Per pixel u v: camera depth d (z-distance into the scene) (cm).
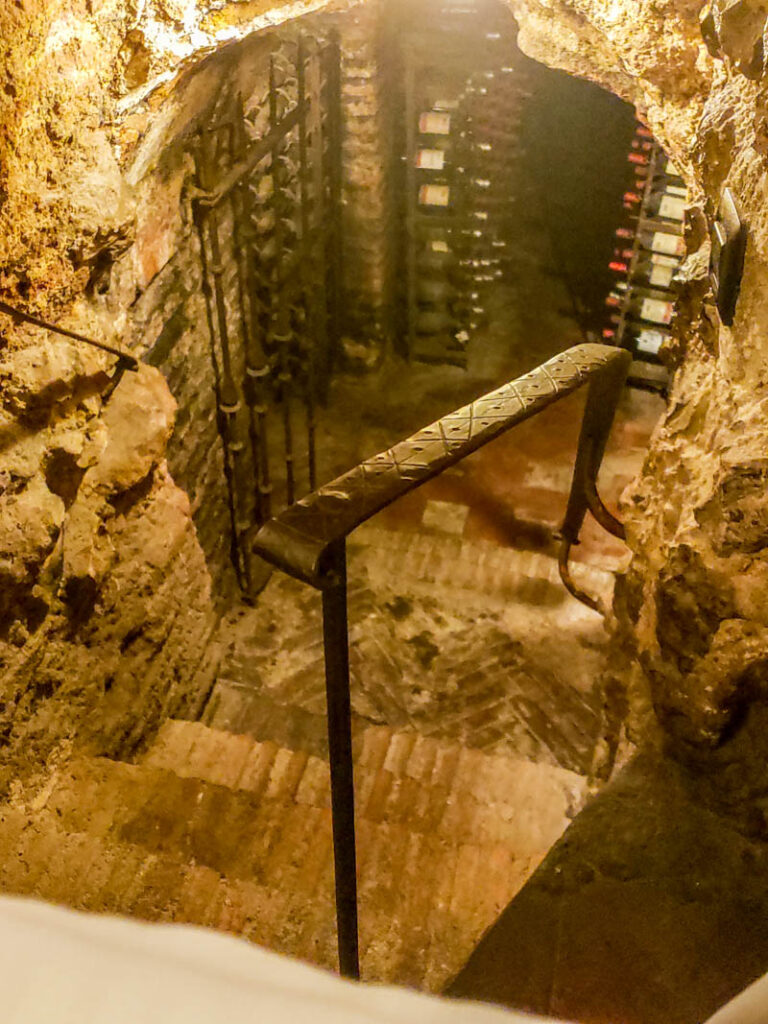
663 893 221
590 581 608
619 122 774
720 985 201
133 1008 33
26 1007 33
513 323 820
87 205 312
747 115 271
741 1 248
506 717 532
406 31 619
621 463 709
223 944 38
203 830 318
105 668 358
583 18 370
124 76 319
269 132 489
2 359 290
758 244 250
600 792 254
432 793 376
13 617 296
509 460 708
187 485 505
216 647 506
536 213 872
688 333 347
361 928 282
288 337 584
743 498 235
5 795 302
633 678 304
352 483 160
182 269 452
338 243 688
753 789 241
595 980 199
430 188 685
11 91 259
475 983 199
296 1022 34
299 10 366
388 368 779
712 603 240
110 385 353
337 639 159
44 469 306
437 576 611
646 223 660
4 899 38
